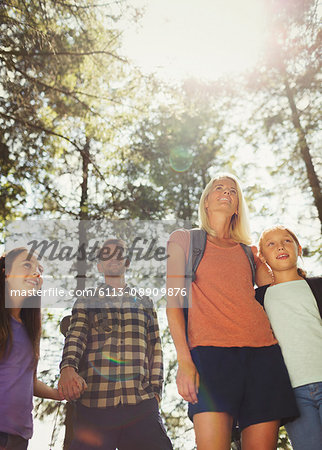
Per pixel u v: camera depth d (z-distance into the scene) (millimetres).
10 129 7461
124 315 3430
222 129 12000
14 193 8422
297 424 2549
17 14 6598
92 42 7902
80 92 8430
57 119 8922
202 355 2473
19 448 2752
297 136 11266
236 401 2383
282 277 3172
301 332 2832
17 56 7168
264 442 2355
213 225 3057
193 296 2686
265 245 3215
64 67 8031
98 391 3109
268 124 11648
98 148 9477
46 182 8875
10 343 2914
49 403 6734
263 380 2467
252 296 2740
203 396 2369
